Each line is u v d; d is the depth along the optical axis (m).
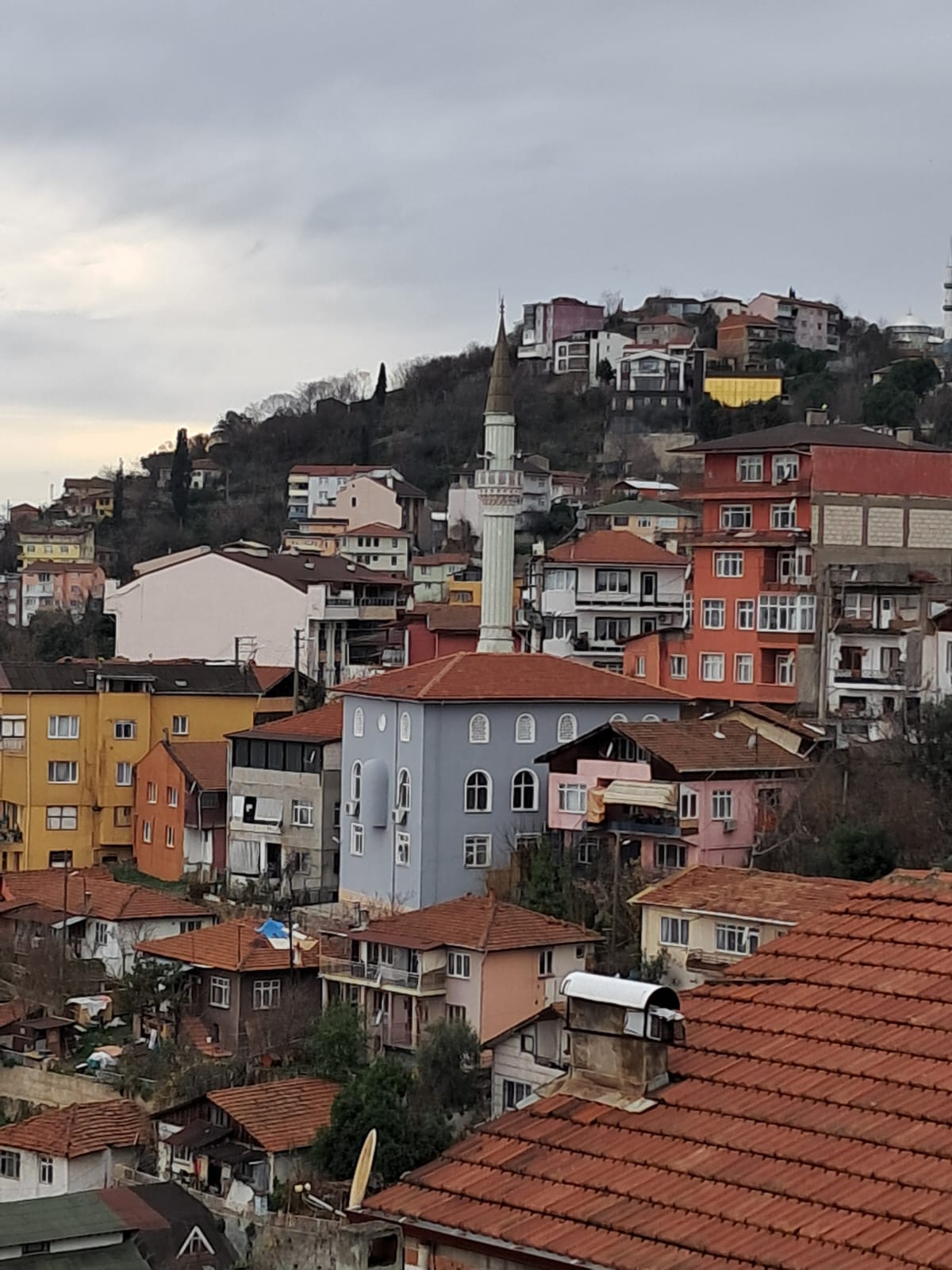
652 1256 17.00
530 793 80.62
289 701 106.25
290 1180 59.03
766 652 90.38
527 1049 61.56
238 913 83.62
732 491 92.88
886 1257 16.17
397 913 75.38
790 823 73.25
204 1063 68.12
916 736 77.00
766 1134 18.39
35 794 99.44
